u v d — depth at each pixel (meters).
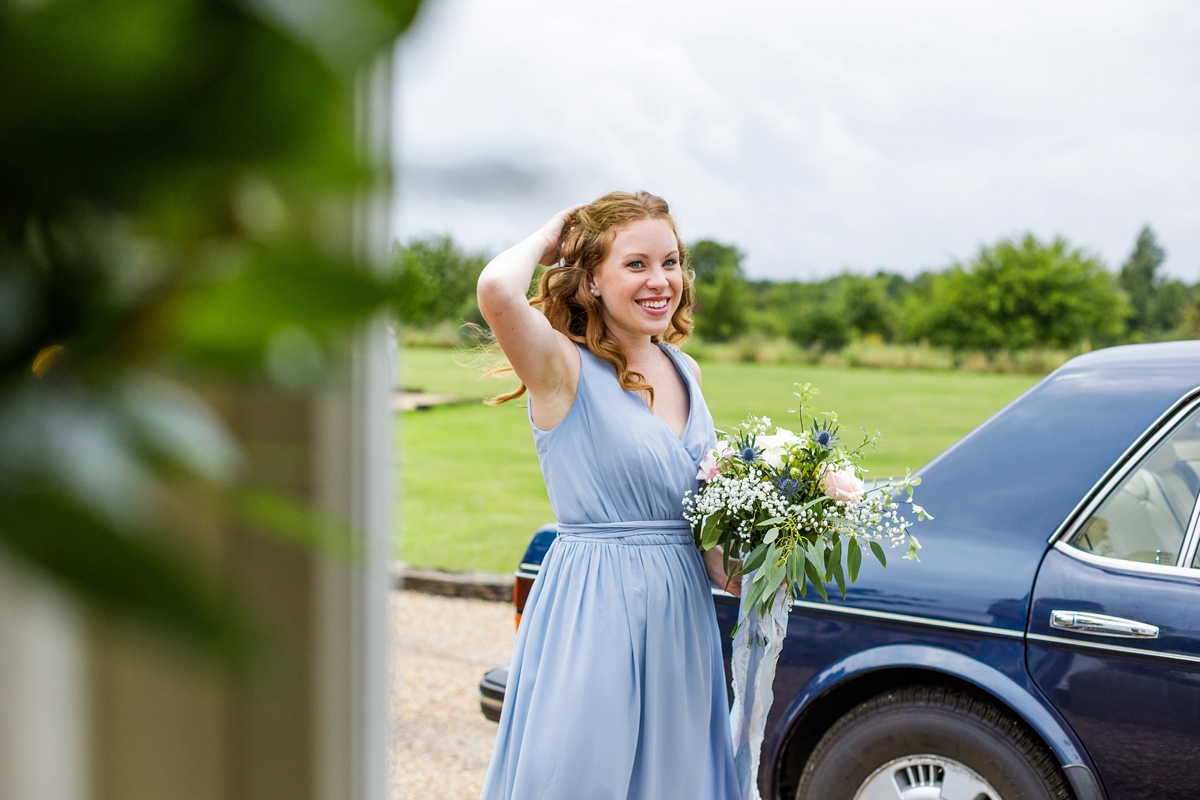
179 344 0.19
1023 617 2.38
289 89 0.18
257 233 0.19
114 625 0.18
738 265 28.59
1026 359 24.61
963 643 2.43
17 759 0.63
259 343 0.19
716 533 2.29
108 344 0.19
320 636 1.11
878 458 13.65
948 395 20.59
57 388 0.19
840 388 21.56
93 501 0.18
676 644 2.27
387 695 1.23
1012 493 2.53
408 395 17.14
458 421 15.98
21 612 0.20
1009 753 2.38
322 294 0.19
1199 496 2.35
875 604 2.53
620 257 2.34
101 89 0.18
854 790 2.54
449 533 9.38
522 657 2.34
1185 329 24.69
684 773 2.28
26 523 0.18
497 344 2.49
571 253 2.41
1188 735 2.20
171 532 0.19
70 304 0.19
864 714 2.55
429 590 7.04
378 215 0.20
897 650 2.49
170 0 0.19
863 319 25.84
